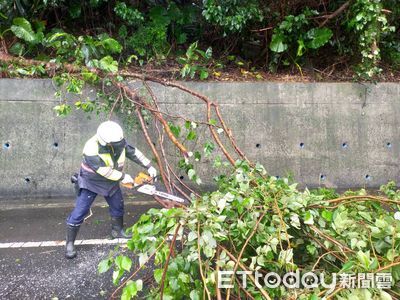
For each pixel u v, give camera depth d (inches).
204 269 91.5
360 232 97.9
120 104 203.3
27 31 214.2
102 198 211.3
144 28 243.0
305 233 102.9
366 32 221.1
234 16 221.1
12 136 207.8
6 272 133.4
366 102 236.2
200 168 222.4
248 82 228.1
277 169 228.7
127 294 80.8
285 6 233.1
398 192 117.7
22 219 181.9
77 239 160.1
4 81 207.0
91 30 263.4
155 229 89.4
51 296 120.0
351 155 235.5
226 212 99.0
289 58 255.4
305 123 231.1
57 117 210.8
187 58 233.8
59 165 211.9
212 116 222.2
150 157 215.8
